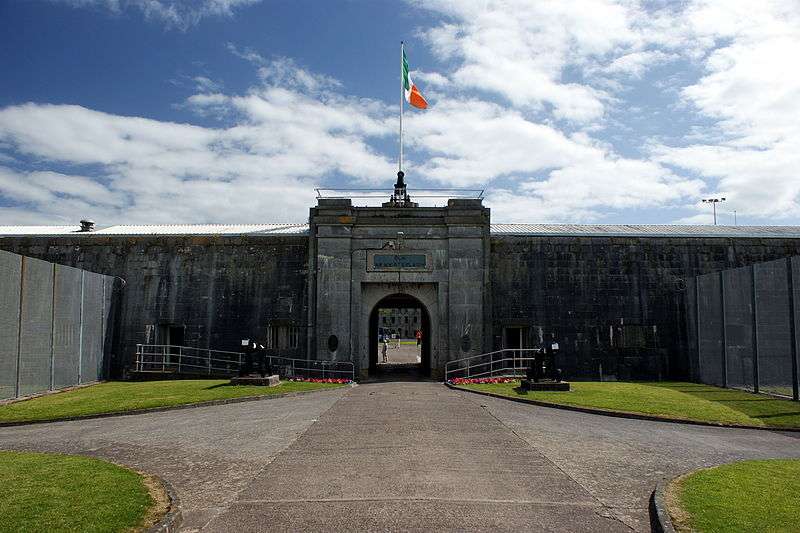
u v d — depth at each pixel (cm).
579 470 1100
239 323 3042
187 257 3100
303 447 1279
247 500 926
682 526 762
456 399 2080
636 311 3030
